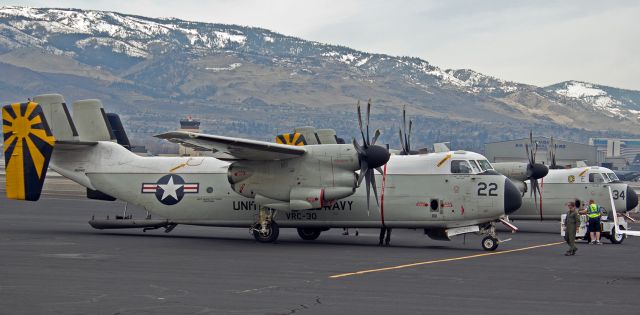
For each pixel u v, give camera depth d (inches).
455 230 1867.6
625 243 2159.2
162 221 2041.1
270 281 1197.1
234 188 1871.3
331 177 1802.4
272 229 1892.2
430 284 1189.1
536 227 2829.7
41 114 1955.0
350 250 1723.7
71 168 2079.2
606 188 2490.2
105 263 1398.9
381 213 1882.4
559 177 2544.3
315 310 962.7
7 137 1961.1
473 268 1409.9
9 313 924.6
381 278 1246.9
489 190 1822.1
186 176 2004.2
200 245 1796.3
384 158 1793.8
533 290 1144.2
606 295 1107.3
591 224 2123.5
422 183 1867.6
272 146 1724.9
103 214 3065.9
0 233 2053.4
